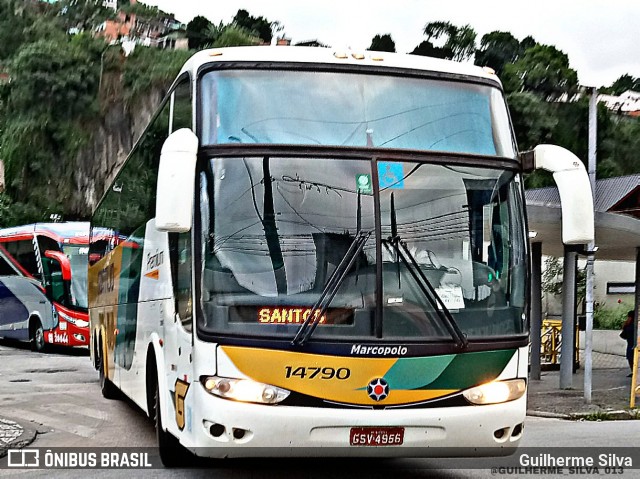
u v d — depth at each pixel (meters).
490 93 7.64
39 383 17.62
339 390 6.49
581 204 6.96
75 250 24.56
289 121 7.17
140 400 10.04
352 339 6.55
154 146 9.69
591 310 15.32
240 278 6.68
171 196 6.48
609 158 64.12
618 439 11.03
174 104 8.44
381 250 6.80
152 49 67.56
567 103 67.12
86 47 64.75
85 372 19.98
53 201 60.62
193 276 6.79
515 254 7.16
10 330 27.39
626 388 17.77
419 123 7.31
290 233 6.79
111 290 13.45
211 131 7.10
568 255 17.20
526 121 63.59
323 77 7.38
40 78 62.00
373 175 6.98
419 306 6.73
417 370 6.61
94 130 63.03
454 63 7.80
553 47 72.75
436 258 6.91
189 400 6.87
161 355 8.40
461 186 7.13
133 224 11.12
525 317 7.09
